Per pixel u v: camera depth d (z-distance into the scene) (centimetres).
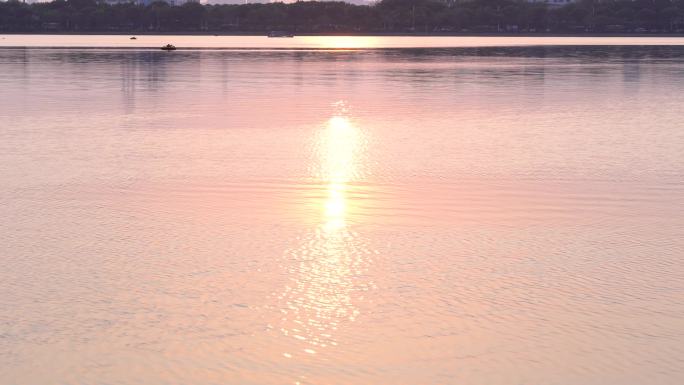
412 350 2081
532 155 4725
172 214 3381
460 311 2319
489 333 2177
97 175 4166
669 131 5666
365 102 7650
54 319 2256
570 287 2502
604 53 19212
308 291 2467
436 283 2536
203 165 4431
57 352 2066
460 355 2055
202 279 2567
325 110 6975
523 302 2383
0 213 3394
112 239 3006
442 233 3095
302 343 2120
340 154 4769
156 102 7625
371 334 2170
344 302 2383
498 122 6175
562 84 9700
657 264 2717
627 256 2808
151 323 2230
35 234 3078
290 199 3656
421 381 1931
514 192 3784
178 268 2673
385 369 1986
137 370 1978
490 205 3541
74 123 6097
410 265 2708
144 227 3173
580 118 6397
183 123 6125
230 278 2578
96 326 2211
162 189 3853
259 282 2541
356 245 2938
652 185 3934
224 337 2150
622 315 2286
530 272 2639
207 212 3416
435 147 5006
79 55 17512
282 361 2023
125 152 4834
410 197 3691
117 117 6481
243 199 3662
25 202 3588
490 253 2841
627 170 4284
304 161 4556
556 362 2017
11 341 2123
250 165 4434
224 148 4988
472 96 8225
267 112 6831
